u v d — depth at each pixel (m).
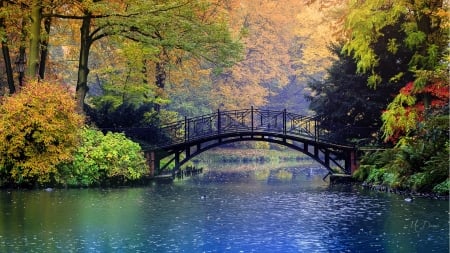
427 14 25.55
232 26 50.09
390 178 24.14
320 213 18.14
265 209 19.06
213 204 20.31
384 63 29.55
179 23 27.73
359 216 17.45
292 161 53.22
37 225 16.02
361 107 30.44
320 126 31.42
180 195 22.83
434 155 22.55
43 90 23.88
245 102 54.44
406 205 19.42
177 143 30.05
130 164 26.20
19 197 21.30
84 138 25.50
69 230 15.39
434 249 13.27
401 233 14.95
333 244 13.84
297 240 14.30
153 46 28.23
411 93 25.77
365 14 26.30
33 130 23.47
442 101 24.25
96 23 26.77
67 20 29.94
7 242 14.00
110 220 16.86
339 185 27.41
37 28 25.77
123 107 31.34
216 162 50.06
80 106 27.97
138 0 25.92
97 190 24.05
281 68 60.50
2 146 23.08
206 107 52.38
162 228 15.73
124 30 27.12
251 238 14.53
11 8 25.27
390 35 28.77
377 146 29.23
